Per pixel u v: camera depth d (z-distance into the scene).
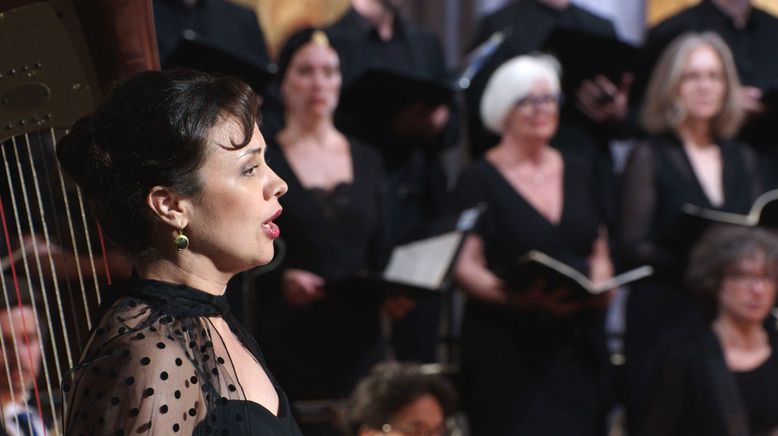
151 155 5.55
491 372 17.03
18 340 8.89
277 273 15.37
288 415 6.05
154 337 5.52
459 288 17.33
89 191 5.77
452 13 23.36
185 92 5.63
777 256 15.75
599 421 17.50
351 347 15.30
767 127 19.77
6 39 6.25
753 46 21.69
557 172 18.02
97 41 6.33
